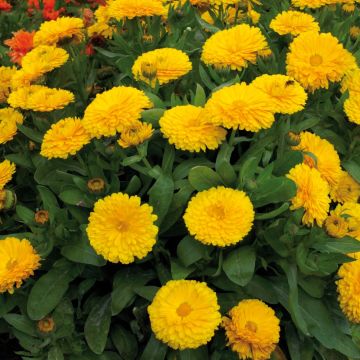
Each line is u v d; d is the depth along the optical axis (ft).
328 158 1.74
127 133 1.58
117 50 2.46
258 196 1.55
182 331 1.34
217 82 1.93
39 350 1.60
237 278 1.50
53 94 1.87
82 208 1.72
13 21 3.23
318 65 1.83
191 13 2.47
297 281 1.61
